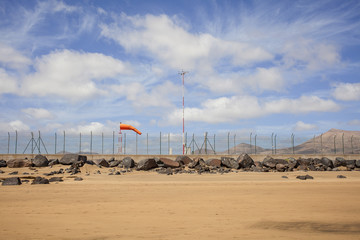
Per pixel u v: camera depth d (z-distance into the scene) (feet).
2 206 41.75
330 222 30.25
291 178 92.32
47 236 25.45
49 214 35.83
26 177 90.27
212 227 28.35
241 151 146.72
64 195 53.01
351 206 40.47
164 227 28.53
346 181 81.46
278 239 23.73
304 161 127.95
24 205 42.55
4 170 107.04
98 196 51.70
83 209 39.22
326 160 129.18
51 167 112.98
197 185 70.18
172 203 43.96
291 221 30.83
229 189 61.77
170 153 140.87
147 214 35.55
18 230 27.68
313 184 72.33
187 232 26.40
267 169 115.34
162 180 85.40
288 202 44.24
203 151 143.54
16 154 128.47
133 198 49.29
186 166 120.88
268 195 52.26
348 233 25.75
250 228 27.84
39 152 131.64
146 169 112.57
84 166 113.91
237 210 37.83
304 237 24.39
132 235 25.50
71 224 30.19
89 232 26.73
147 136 139.74
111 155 130.00
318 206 40.57
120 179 87.40
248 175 100.48
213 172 109.50
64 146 134.62
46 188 63.31
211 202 44.68
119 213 36.32
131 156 130.52
